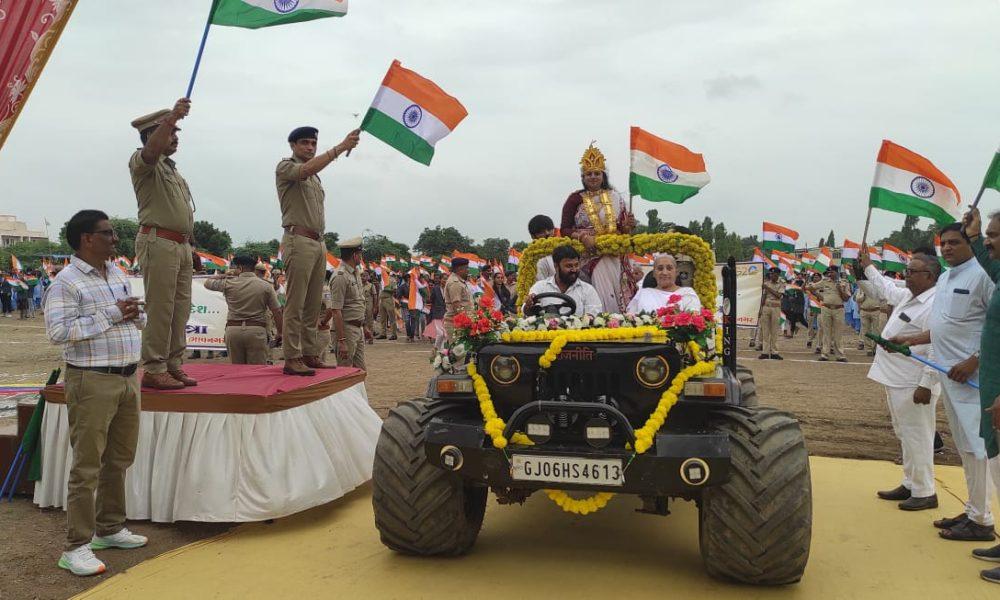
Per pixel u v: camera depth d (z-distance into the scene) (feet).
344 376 17.67
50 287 12.14
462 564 12.60
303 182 17.58
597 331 11.68
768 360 46.03
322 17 14.40
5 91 10.65
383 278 63.16
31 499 16.65
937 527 14.65
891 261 65.00
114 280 13.05
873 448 21.88
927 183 17.06
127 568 12.60
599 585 11.59
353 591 11.44
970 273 13.87
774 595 11.19
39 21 10.73
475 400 12.30
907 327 16.31
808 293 57.98
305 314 18.65
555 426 11.59
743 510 10.65
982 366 12.44
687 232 16.84
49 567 12.54
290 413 15.17
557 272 15.56
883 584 11.69
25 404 16.70
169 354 15.69
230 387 15.55
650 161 19.66
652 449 10.82
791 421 11.55
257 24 14.20
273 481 14.51
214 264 68.64
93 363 12.31
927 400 15.25
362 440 17.34
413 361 45.03
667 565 12.51
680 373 11.24
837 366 42.70
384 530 12.55
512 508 16.02
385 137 17.51
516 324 12.77
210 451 14.55
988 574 11.82
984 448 13.17
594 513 15.67
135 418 13.24
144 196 15.24
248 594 11.37
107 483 13.37
